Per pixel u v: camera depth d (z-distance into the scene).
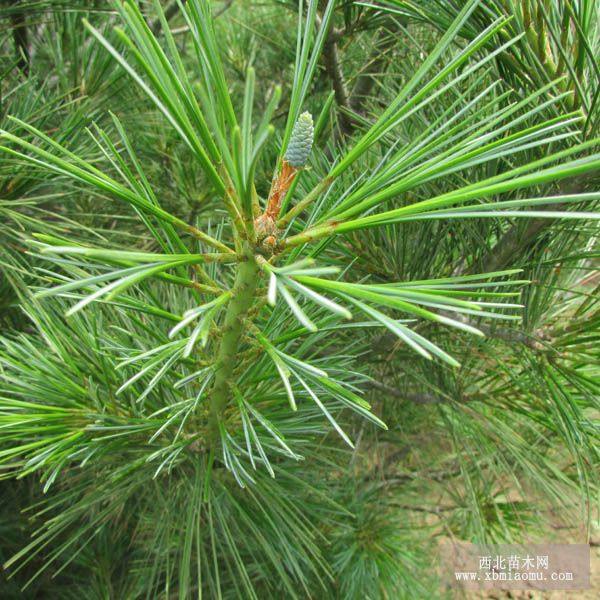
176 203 0.98
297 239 0.33
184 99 0.30
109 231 0.71
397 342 0.72
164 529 0.62
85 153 0.69
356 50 0.94
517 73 0.47
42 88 0.71
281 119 1.05
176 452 0.43
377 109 0.72
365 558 0.87
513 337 0.63
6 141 0.62
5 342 0.48
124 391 0.49
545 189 0.52
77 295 0.38
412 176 0.32
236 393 0.42
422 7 0.50
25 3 0.75
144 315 0.54
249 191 0.30
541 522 0.95
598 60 0.48
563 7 0.46
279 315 0.48
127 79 0.80
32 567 1.02
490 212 0.28
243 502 0.58
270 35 1.18
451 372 0.72
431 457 1.02
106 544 0.91
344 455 0.92
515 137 0.31
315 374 0.33
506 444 0.69
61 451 0.42
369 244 0.63
